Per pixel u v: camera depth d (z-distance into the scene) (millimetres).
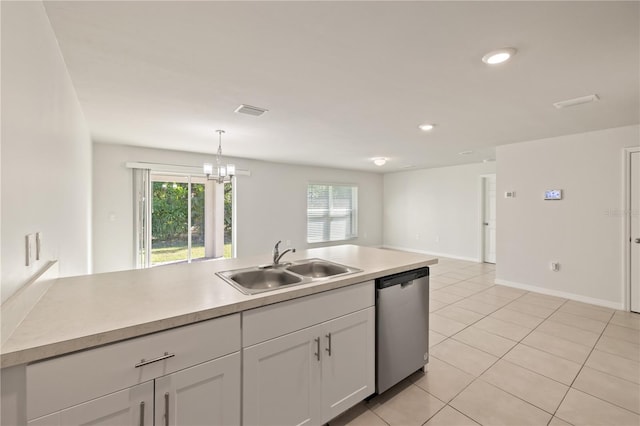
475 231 6531
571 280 3895
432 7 1383
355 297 1800
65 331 983
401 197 8141
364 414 1819
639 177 3373
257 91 2387
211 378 1233
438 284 4684
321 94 2449
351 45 1716
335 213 7598
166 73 2064
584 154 3750
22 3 1091
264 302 1379
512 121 3219
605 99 2559
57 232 1723
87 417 968
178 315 1140
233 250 5746
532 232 4230
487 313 3443
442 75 2102
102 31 1563
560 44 1699
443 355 2508
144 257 4668
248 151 5039
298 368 1527
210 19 1465
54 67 1607
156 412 1100
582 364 2348
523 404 1890
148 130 3598
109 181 4422
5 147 930
